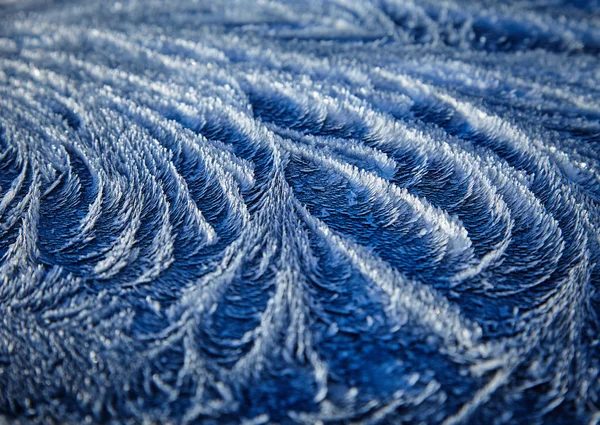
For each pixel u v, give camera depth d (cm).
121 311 21
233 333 21
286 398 20
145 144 25
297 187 24
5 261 22
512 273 22
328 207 23
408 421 20
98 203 23
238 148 25
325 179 24
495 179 24
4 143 25
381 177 24
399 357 21
